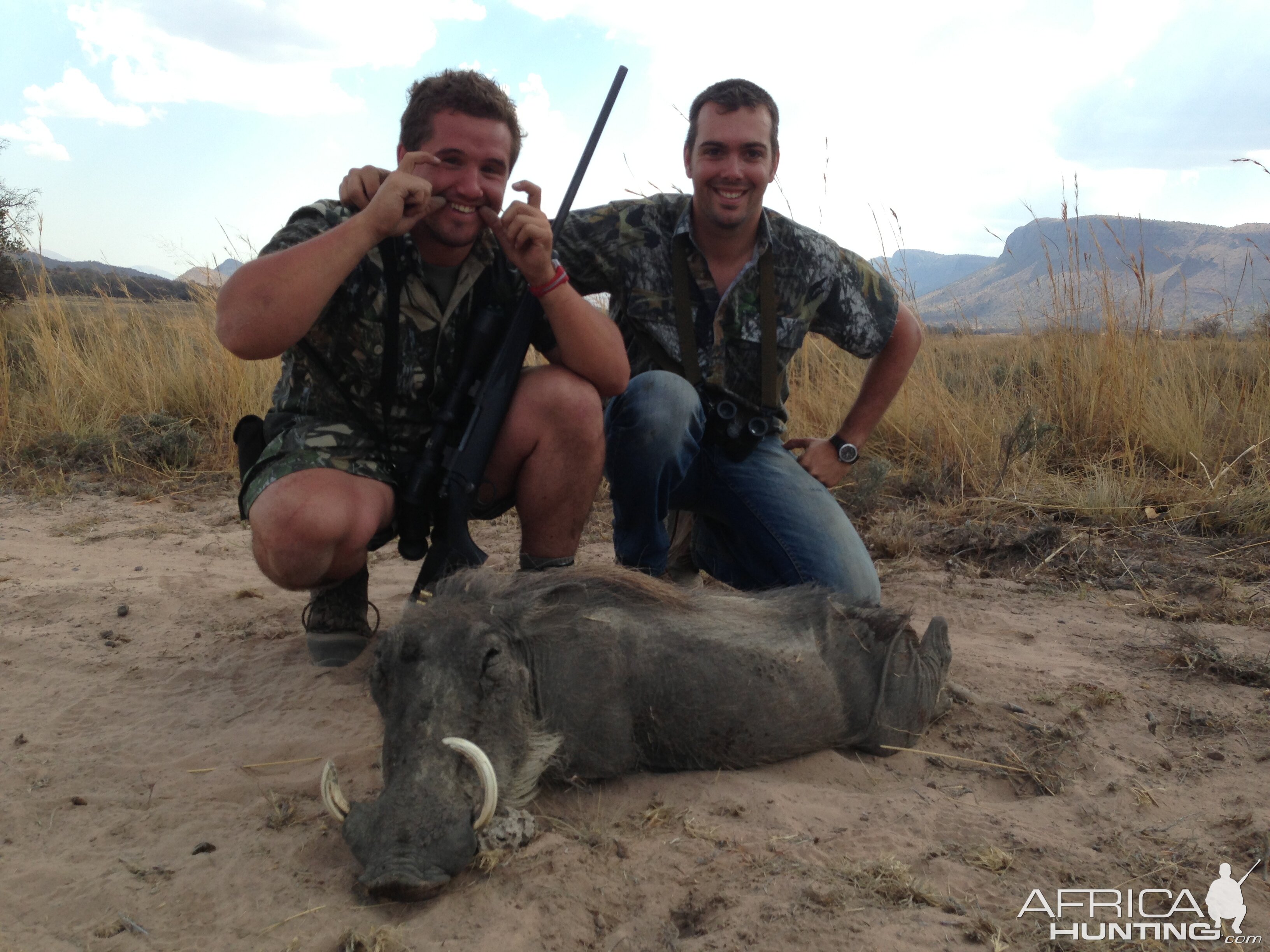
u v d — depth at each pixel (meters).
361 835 1.09
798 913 1.05
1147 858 1.18
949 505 2.87
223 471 3.38
